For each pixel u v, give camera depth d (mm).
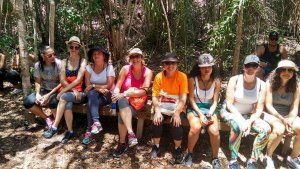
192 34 6180
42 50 4168
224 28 4727
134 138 3744
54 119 4445
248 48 5258
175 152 3873
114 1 5508
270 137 3666
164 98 3869
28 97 4199
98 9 5137
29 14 6145
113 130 4406
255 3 4551
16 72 5344
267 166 3682
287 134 3703
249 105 3855
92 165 3756
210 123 3725
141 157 3906
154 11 6062
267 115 3838
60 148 4016
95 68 4164
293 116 3752
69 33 6102
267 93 3832
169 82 3826
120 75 4035
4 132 4312
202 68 3729
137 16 6746
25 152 3928
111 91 4211
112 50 5887
